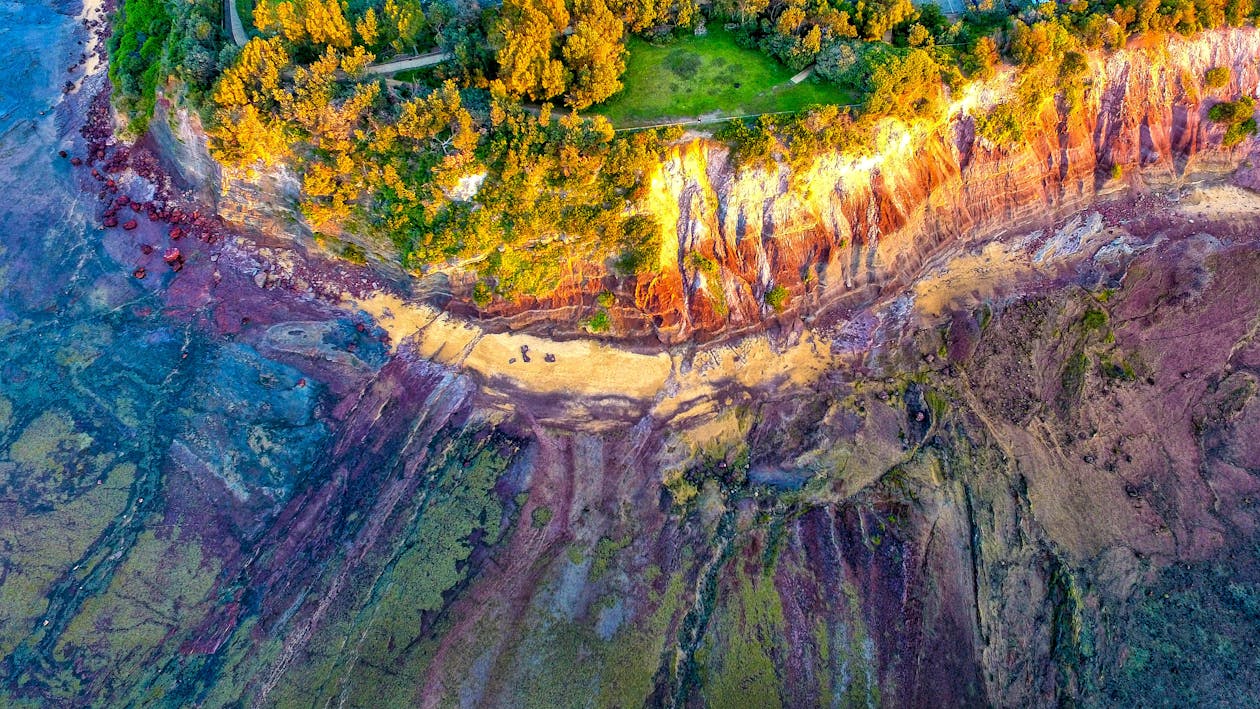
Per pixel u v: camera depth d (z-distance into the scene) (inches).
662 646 1633.9
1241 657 1685.5
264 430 1838.1
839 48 1959.9
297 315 2030.0
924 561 1701.5
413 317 2053.4
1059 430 1950.1
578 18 1985.7
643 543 1774.1
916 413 1956.2
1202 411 1975.9
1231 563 1797.5
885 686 1581.0
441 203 1888.5
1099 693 1641.2
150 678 1572.3
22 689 1534.2
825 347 2058.3
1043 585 1742.1
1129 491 1881.2
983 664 1615.4
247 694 1552.7
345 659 1576.0
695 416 1964.8
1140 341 2064.5
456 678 1553.9
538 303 2025.1
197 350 1967.3
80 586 1643.7
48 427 1834.4
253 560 1700.3
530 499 1796.3
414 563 1688.0
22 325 2005.4
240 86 1822.1
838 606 1668.3
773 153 1904.5
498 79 1876.2
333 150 1865.2
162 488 1765.5
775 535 1774.1
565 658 1594.5
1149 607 1754.4
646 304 2003.0
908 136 2022.6
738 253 2022.6
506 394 1958.7
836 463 1865.2
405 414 1914.4
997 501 1825.8
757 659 1617.9
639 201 1888.5
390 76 1972.2
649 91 1987.0
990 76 2025.1
